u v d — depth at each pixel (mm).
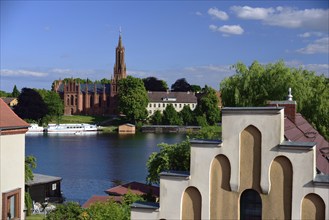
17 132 30234
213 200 14695
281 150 13844
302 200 13664
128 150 118938
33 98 199500
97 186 70750
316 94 59906
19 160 30703
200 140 15102
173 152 49594
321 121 56531
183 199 15078
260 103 67062
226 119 14492
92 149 121625
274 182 14000
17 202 30391
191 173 14891
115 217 27578
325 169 18969
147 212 15430
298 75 65500
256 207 14344
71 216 32469
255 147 14211
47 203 52219
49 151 117000
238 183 14336
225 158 14562
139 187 55062
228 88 71625
